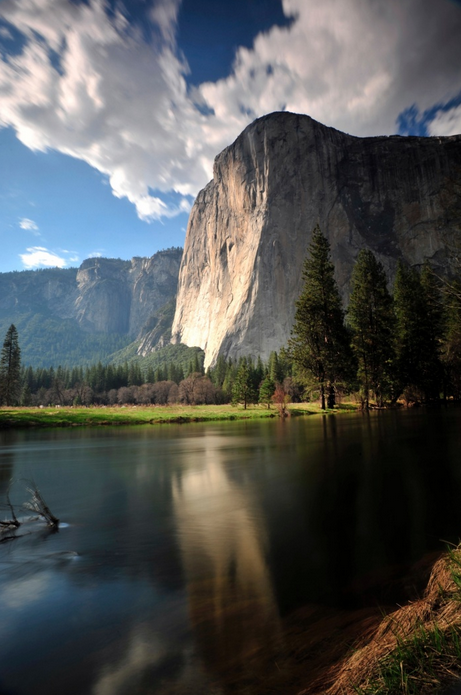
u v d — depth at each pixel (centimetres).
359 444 1552
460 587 318
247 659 290
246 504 768
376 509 683
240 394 6375
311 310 4441
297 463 1208
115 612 374
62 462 1405
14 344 8575
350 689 226
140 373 18312
